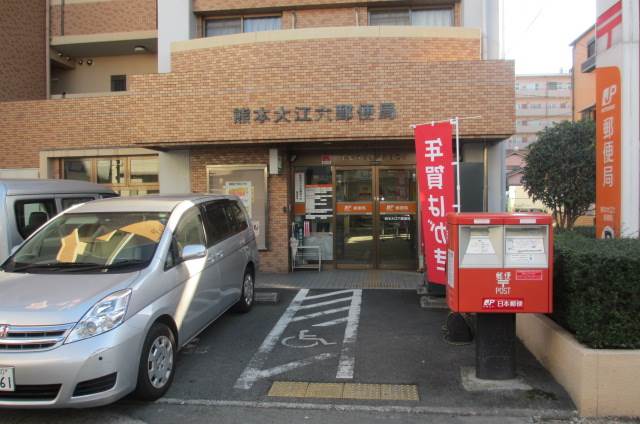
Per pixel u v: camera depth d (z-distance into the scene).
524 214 4.54
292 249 10.63
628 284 4.06
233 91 9.41
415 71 8.97
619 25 5.44
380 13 11.11
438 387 4.57
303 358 5.40
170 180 11.09
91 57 15.45
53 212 6.98
